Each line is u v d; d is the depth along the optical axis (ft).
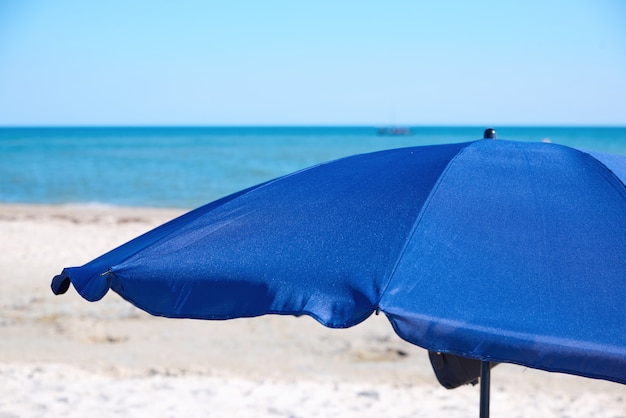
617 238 7.81
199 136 451.12
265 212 8.52
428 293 6.84
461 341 6.46
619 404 21.42
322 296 6.94
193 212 9.62
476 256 7.34
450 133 539.70
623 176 9.04
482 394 9.02
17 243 47.09
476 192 8.28
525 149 9.52
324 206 8.38
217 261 7.65
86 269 8.14
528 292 6.97
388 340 27.89
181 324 29.40
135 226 58.29
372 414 19.51
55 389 20.35
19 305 31.45
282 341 27.50
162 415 18.76
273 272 7.33
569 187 8.59
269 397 20.63
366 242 7.54
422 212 7.88
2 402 19.01
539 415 20.12
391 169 9.14
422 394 21.39
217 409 19.42
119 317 30.04
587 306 6.91
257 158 184.65
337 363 24.90
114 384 21.18
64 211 74.23
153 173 131.44
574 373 6.40
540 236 7.68
